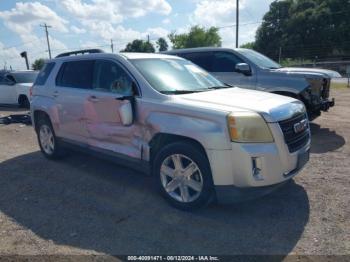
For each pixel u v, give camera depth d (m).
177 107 3.98
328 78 7.63
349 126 8.52
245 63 8.01
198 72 5.33
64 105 5.61
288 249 3.29
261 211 4.04
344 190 4.53
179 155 3.99
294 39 71.69
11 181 5.33
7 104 14.62
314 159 5.82
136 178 5.25
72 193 4.76
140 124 4.36
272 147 3.63
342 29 67.06
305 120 4.28
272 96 4.41
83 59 5.46
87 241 3.53
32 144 7.75
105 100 4.79
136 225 3.81
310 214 3.93
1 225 3.92
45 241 3.56
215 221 3.85
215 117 3.68
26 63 34.84
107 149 4.93
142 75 4.52
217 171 3.69
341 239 3.42
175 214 4.03
